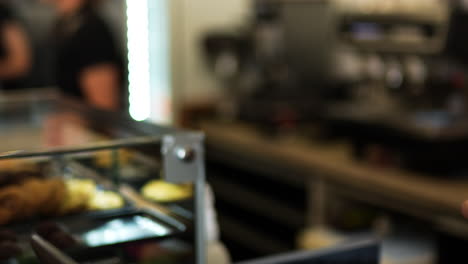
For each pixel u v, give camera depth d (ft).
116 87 8.32
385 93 9.03
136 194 2.84
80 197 2.79
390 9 7.62
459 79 7.89
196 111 12.00
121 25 11.74
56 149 2.61
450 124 7.58
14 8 9.66
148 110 12.71
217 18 12.62
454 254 6.72
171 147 2.72
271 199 9.43
